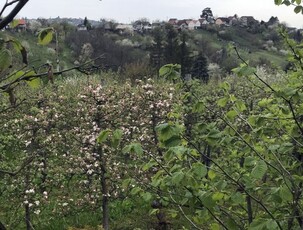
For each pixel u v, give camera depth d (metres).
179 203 3.76
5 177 9.30
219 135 3.54
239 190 3.58
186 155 3.65
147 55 67.94
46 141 10.29
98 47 60.62
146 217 13.75
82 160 11.45
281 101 4.43
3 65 1.74
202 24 108.31
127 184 4.10
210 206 3.30
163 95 13.12
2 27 1.65
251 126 4.22
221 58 66.81
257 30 91.38
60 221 12.87
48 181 10.82
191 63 51.75
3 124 10.20
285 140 4.52
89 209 12.49
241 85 18.91
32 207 11.41
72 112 12.48
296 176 3.64
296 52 4.29
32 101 10.96
